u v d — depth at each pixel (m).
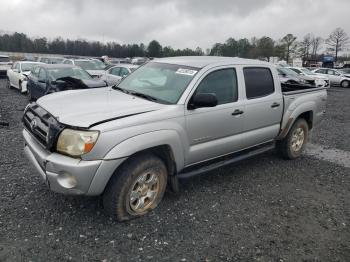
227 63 4.69
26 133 4.12
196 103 3.96
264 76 5.23
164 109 3.84
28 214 3.75
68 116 3.48
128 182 3.58
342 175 5.58
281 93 5.50
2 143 6.34
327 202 4.54
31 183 4.52
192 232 3.61
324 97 6.57
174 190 4.15
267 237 3.61
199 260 3.17
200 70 4.33
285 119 5.58
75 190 3.37
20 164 5.22
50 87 9.96
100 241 3.36
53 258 3.07
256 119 5.00
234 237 3.57
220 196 4.51
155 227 3.66
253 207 4.27
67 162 3.29
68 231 3.48
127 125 3.46
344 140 8.11
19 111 10.07
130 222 3.73
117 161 3.38
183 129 3.97
